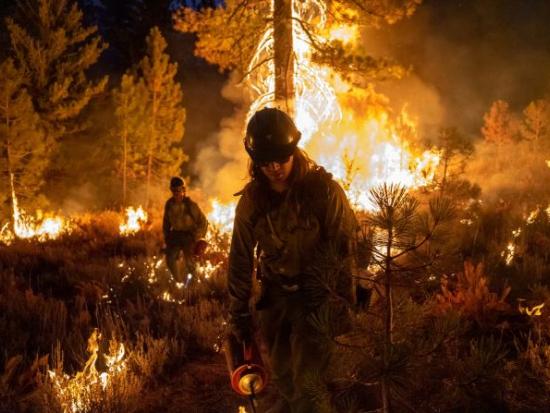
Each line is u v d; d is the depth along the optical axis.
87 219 13.81
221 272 7.84
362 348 2.46
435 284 5.30
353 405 2.64
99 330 5.44
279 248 2.71
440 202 2.44
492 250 6.90
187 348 5.22
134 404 4.03
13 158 14.02
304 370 2.78
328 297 2.57
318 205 2.62
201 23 12.17
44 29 16.31
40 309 6.15
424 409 2.63
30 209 14.62
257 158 2.52
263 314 2.92
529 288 5.47
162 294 6.96
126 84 17.05
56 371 4.40
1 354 4.99
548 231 8.30
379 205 2.36
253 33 11.78
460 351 4.16
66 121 17.28
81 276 8.11
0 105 13.72
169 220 7.57
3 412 3.92
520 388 3.49
